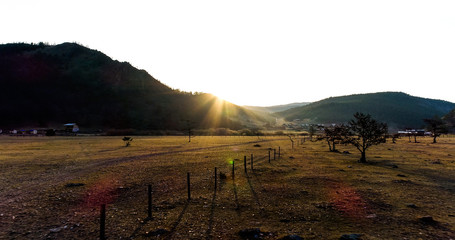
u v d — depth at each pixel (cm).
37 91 16188
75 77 18975
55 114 14362
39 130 11150
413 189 1281
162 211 980
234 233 767
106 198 1166
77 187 1364
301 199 1117
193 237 740
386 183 1412
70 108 15312
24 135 8812
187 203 1075
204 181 1496
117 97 17612
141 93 19200
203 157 2678
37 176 1669
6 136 8050
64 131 10612
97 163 2248
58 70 19362
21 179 1574
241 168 1944
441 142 5562
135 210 995
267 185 1378
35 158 2588
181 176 1655
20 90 15800
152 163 2236
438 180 1496
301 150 3575
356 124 2373
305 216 909
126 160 2444
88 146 4231
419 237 729
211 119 17075
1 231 804
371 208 991
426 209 980
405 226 812
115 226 833
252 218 894
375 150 3606
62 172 1809
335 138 3142
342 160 2436
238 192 1241
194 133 10850
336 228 799
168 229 797
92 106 15925
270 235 747
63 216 939
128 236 755
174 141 5838
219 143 5175
